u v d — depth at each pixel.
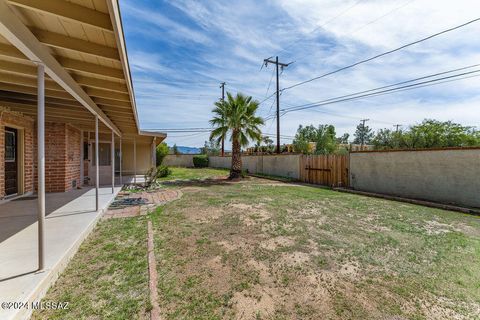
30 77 3.32
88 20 2.02
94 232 3.93
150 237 3.68
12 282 2.05
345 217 5.04
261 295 2.23
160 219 4.77
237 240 3.62
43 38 2.28
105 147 10.53
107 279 2.44
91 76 3.39
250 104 13.69
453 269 2.78
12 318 1.64
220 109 13.75
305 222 4.61
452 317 1.96
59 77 2.73
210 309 2.02
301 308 2.05
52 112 5.51
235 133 13.61
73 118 6.37
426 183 7.26
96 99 4.51
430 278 2.57
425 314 1.99
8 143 5.80
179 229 4.12
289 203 6.45
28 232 3.42
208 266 2.78
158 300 2.12
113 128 7.33
